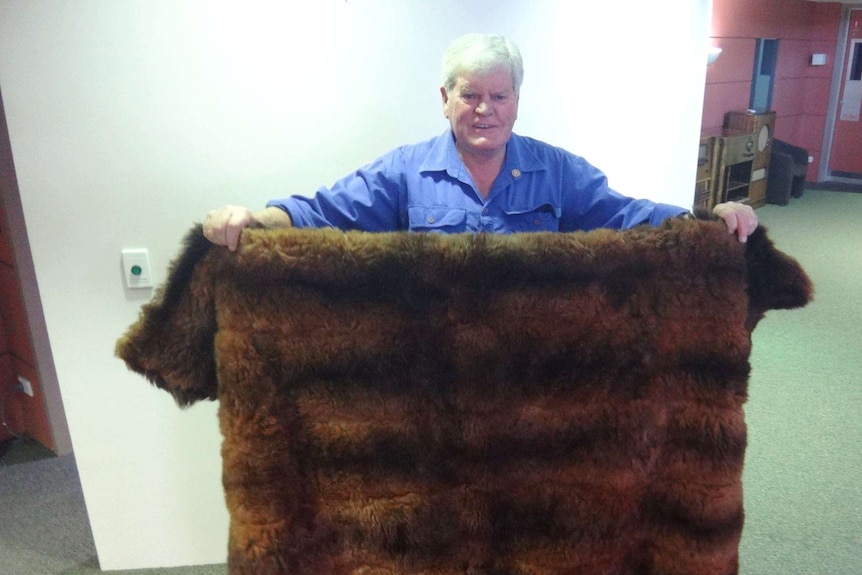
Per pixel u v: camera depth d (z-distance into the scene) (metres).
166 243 1.81
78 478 2.64
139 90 1.70
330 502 1.23
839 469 2.62
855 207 6.54
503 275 1.16
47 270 1.78
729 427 1.24
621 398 1.22
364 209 1.41
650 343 1.20
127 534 2.06
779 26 6.64
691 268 1.19
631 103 2.13
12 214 2.50
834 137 7.61
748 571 2.07
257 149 1.81
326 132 1.85
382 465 1.21
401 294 1.16
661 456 1.26
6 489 2.56
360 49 1.82
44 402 2.75
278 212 1.28
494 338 1.18
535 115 2.06
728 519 1.27
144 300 1.84
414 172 1.43
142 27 1.66
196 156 1.77
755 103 6.68
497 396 1.20
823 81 7.39
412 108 1.91
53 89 1.66
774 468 2.62
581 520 1.26
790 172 6.51
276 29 1.74
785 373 3.42
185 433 1.99
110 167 1.74
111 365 1.89
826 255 5.10
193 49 1.70
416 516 1.23
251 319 1.16
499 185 1.41
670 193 2.31
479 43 1.32
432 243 1.15
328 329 1.17
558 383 1.20
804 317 4.11
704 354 1.22
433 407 1.20
